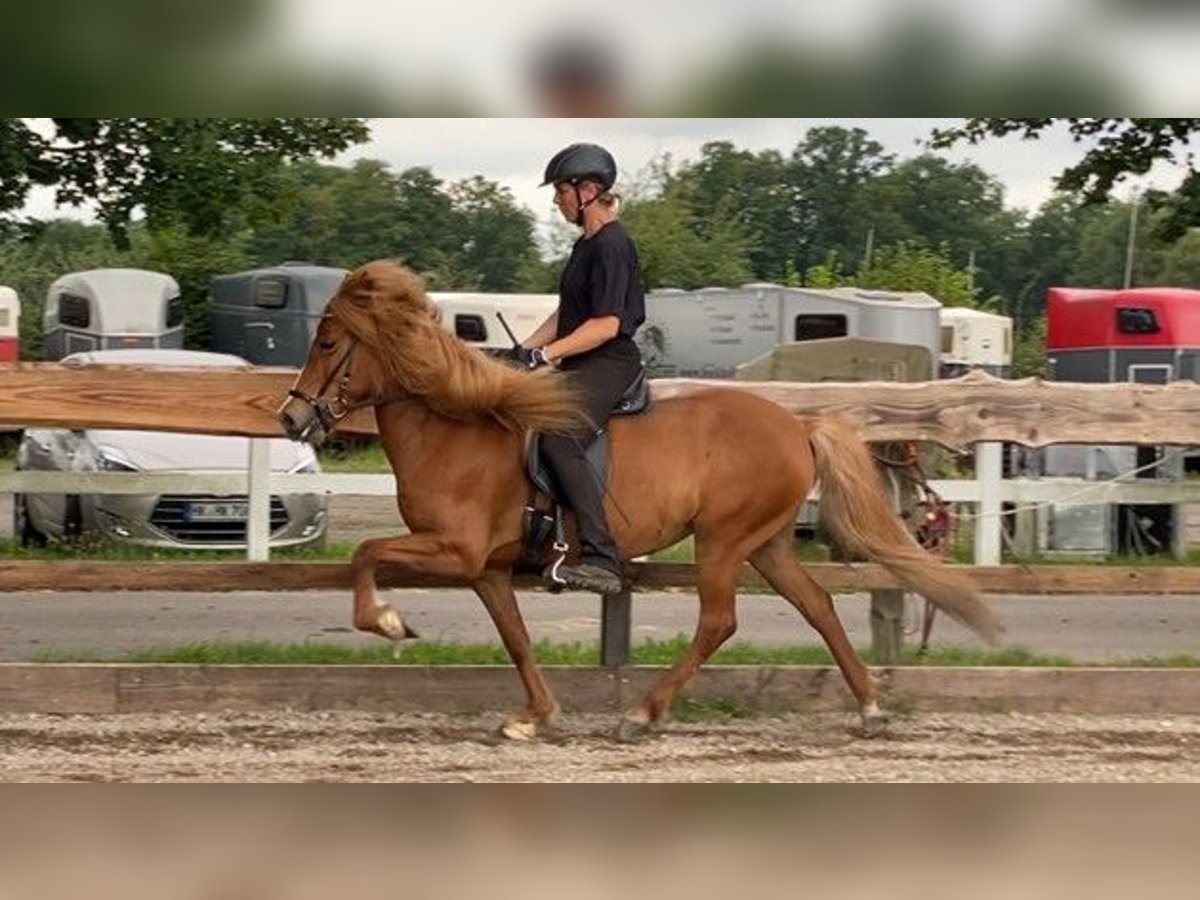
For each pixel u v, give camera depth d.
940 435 9.05
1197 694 8.97
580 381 7.98
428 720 8.60
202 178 16.78
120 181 16.91
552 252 40.50
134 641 11.10
